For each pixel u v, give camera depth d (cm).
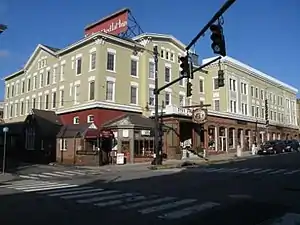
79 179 2103
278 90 7481
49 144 3900
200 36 1352
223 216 944
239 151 4488
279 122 7306
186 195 1327
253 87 6431
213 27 1157
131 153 3638
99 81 3906
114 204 1133
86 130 3550
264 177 1997
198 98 5381
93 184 1775
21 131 4475
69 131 3728
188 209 1040
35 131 4156
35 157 4062
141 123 3806
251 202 1164
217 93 5600
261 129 6312
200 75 5512
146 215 959
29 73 5447
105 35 3991
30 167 3145
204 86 5603
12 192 1484
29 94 5369
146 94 4319
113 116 3984
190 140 4553
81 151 3472
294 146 5150
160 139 3841
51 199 1257
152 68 4462
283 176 2033
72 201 1204
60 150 3756
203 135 4678
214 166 2936
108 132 3500
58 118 4416
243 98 6034
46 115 4356
